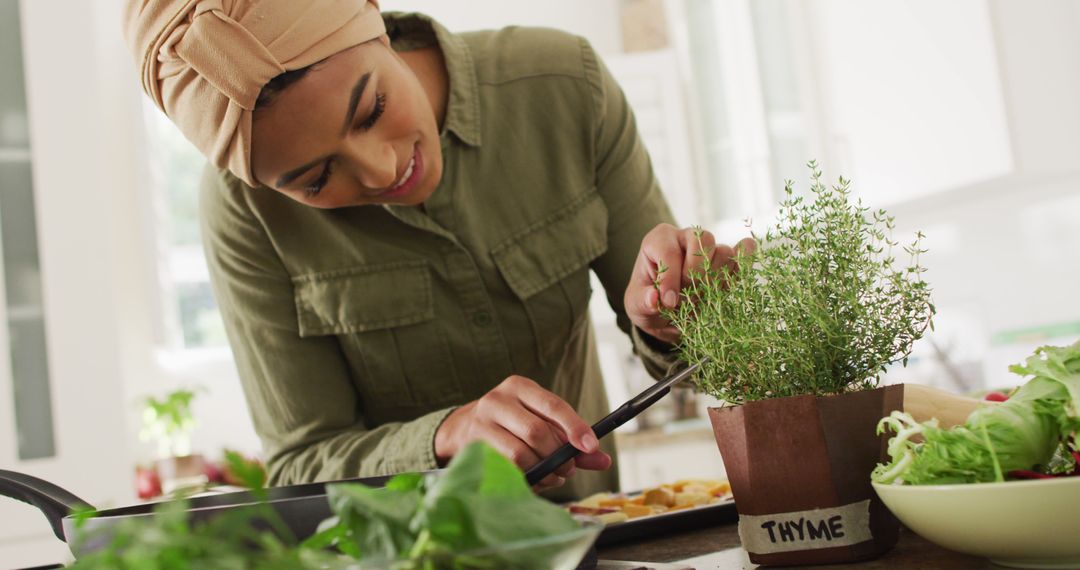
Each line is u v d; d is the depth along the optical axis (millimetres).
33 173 2607
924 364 3053
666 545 793
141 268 3463
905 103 2691
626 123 1366
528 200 1285
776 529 624
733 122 3236
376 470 1046
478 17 3893
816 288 624
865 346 630
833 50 2926
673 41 3609
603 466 844
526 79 1302
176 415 3172
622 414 725
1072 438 569
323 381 1271
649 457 2934
